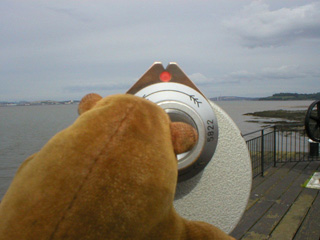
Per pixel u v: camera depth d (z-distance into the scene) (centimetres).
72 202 61
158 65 115
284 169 793
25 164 76
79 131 68
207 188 131
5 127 4800
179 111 111
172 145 77
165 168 70
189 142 78
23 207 63
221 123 130
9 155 2114
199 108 113
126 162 65
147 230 67
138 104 76
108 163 64
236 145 131
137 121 72
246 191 133
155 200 66
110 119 70
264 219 467
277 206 521
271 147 888
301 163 857
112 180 63
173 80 116
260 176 728
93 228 61
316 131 782
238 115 6831
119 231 62
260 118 5628
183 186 129
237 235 416
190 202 131
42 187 63
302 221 455
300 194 584
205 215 132
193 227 84
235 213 133
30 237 60
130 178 64
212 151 115
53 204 61
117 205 62
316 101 737
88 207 61
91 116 71
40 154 69
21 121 6612
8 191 69
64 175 63
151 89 113
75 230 60
